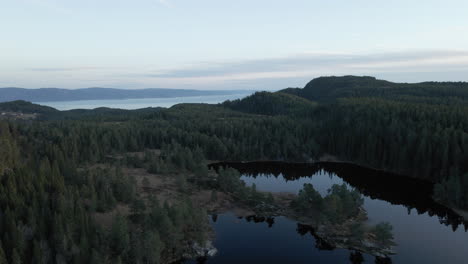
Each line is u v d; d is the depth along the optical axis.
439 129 142.88
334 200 93.69
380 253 79.31
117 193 102.00
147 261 69.75
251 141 199.62
